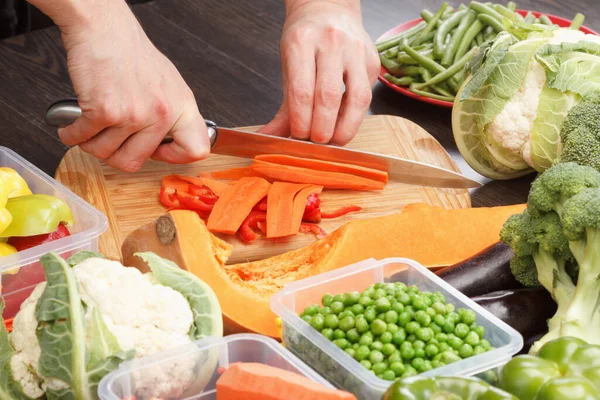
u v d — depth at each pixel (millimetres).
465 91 1333
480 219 1270
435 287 1135
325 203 1338
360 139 1404
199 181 1335
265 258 1301
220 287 1171
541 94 1309
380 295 1099
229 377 1045
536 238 1146
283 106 1384
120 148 1308
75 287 1070
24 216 1187
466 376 1048
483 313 1105
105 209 1316
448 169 1380
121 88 1258
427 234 1256
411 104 1476
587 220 1104
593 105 1258
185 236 1185
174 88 1301
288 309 1107
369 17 1599
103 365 1063
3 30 1640
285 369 1075
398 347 1080
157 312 1087
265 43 1539
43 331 1065
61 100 1277
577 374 1042
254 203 1306
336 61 1354
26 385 1074
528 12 1521
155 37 1532
